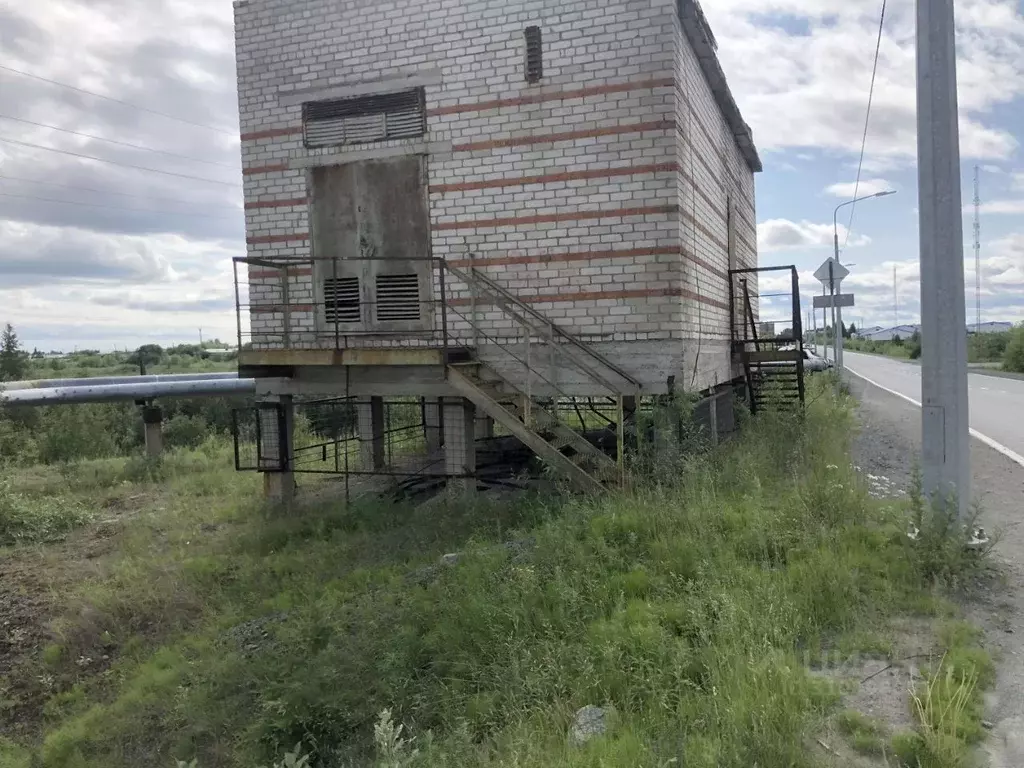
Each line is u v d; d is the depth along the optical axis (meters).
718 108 12.59
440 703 5.03
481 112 9.95
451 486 10.27
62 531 10.74
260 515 10.51
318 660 5.64
